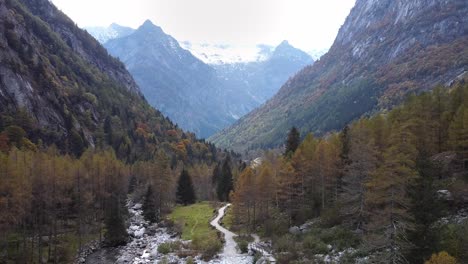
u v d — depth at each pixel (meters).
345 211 57.72
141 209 111.56
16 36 165.38
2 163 61.56
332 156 70.12
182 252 65.44
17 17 194.62
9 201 60.84
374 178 43.72
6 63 148.50
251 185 76.69
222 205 113.94
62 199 71.31
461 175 56.06
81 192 81.75
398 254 35.41
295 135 102.62
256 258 56.06
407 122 61.66
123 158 168.75
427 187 36.47
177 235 82.00
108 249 73.75
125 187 112.50
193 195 124.12
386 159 39.28
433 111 71.62
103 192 94.06
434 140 68.44
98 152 130.38
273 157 112.50
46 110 155.38
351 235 53.56
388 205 38.78
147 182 128.62
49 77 172.38
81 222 81.25
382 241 37.31
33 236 64.81
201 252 64.31
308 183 75.75
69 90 186.12
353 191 55.00
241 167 149.62
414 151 44.12
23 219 68.38
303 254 51.75
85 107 188.88
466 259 33.12
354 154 56.12
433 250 34.38
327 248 51.56
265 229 73.06
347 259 45.72
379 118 72.62
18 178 62.19
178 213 106.06
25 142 118.00
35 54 178.25
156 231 87.88
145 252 69.75
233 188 126.56
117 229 77.44
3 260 60.16
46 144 138.88
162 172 102.12
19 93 146.38
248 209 78.19
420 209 35.81
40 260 62.25
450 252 33.72
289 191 73.75
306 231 62.72
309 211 71.81
